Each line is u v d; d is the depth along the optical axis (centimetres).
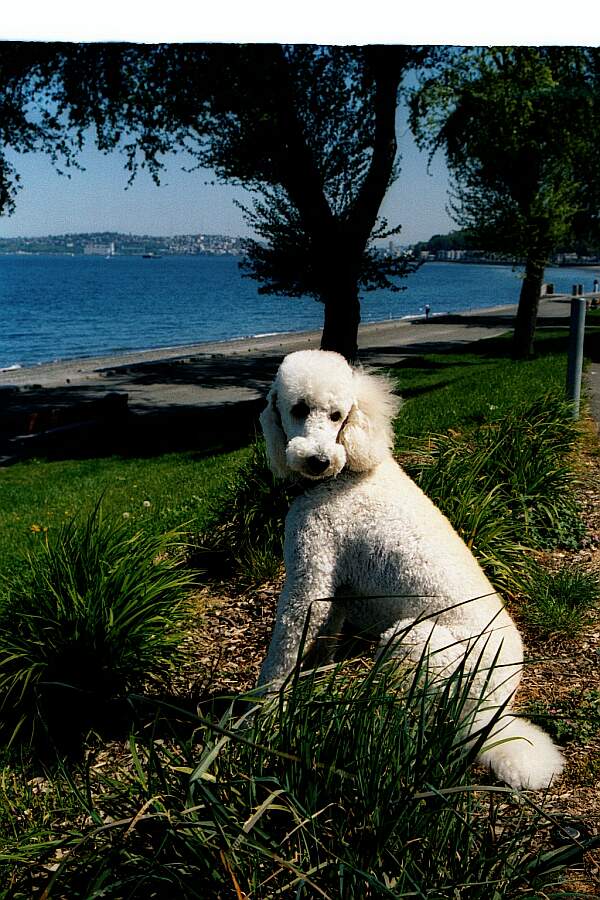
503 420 720
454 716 240
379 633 322
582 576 464
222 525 582
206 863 208
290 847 221
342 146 1742
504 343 2894
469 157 2023
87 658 380
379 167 1528
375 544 309
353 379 334
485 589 306
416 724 256
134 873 219
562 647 397
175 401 2112
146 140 1553
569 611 425
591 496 642
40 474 1330
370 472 329
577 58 1617
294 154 1480
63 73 1466
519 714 277
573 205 2094
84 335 5916
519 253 2038
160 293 13188
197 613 471
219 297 12006
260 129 1405
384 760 231
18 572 459
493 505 525
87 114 1526
